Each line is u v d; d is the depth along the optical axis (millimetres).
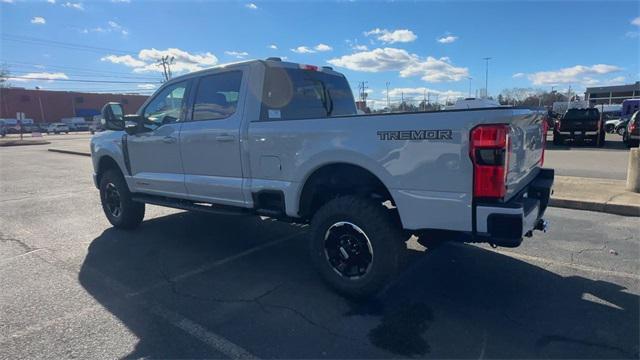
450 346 3016
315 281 4223
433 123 3148
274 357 2932
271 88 4500
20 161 18422
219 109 4695
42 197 9289
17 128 64000
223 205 4801
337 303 3727
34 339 3211
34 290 4113
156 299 3875
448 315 3457
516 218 2930
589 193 7598
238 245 5441
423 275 4273
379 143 3410
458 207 3119
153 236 5926
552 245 5133
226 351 3018
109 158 6273
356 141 3525
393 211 3707
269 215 4328
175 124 5109
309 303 3734
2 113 77812
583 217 6492
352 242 3693
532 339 3078
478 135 2980
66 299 3902
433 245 3990
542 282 4059
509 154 3047
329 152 3670
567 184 8586
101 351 3045
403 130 3281
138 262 4867
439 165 3156
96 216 7352
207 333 3264
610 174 10531
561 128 19172
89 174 13398
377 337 3156
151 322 3451
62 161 18203
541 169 4363
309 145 3811
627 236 5473
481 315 3447
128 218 6148
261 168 4230
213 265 4727
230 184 4520
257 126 4207
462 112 3041
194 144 4844
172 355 2977
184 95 5078
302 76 4910
